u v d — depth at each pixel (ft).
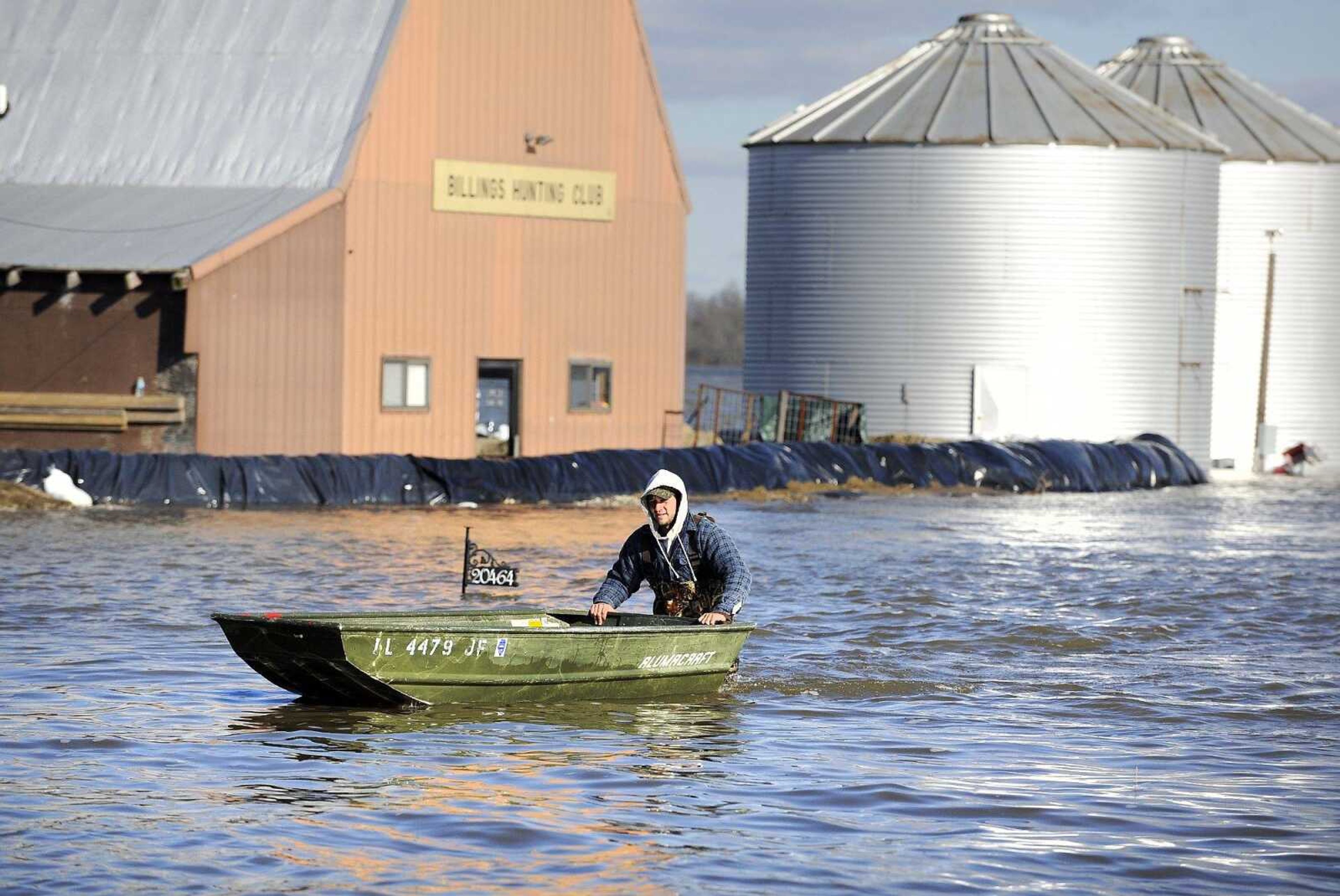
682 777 150.10
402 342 471.62
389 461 432.66
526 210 494.59
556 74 499.92
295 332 450.71
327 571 285.02
